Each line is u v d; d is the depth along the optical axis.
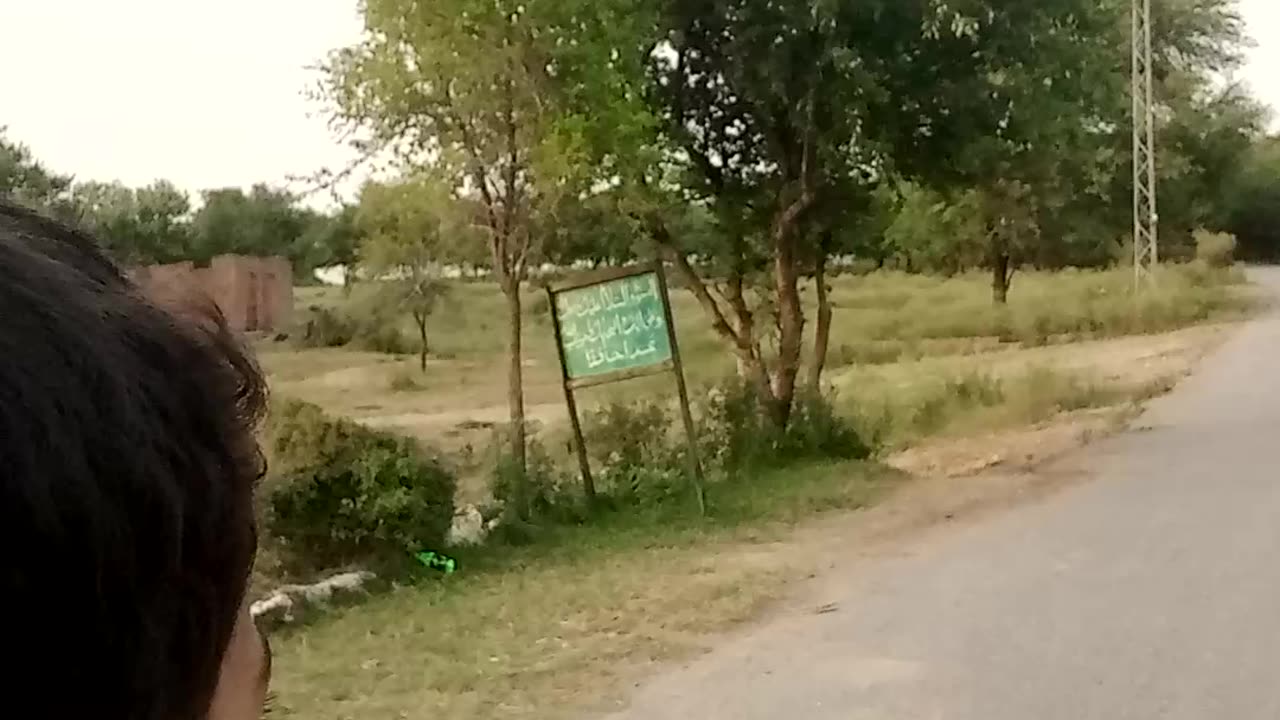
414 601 8.29
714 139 14.58
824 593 8.12
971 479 12.35
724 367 20.55
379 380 29.22
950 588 8.03
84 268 0.67
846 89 13.20
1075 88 14.42
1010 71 13.65
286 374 29.48
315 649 7.19
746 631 7.33
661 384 19.45
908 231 41.50
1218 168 58.12
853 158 13.80
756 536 10.12
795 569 8.84
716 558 9.32
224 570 0.66
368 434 9.36
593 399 23.92
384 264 18.33
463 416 22.95
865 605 7.75
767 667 6.61
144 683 0.60
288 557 8.90
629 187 12.53
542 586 8.62
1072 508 10.52
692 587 8.38
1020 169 14.84
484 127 11.46
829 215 14.60
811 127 13.48
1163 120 54.91
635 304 11.56
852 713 5.86
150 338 0.65
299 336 34.75
